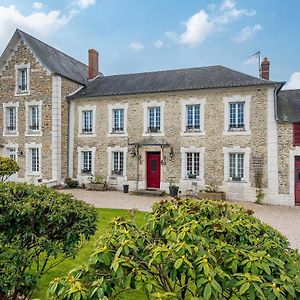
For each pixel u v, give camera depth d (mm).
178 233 2416
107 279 2090
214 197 15039
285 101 15992
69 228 3547
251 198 14898
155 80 18438
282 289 1929
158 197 15531
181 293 2215
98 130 18266
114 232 2527
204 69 18297
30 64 18969
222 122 15625
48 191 4074
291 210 12883
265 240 2619
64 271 5242
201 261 2016
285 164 14344
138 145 17203
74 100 18828
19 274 3359
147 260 2223
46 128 18500
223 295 1989
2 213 3256
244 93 15211
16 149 19391
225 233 2691
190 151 16188
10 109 19844
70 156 18906
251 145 15008
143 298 4137
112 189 17781
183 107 16406
